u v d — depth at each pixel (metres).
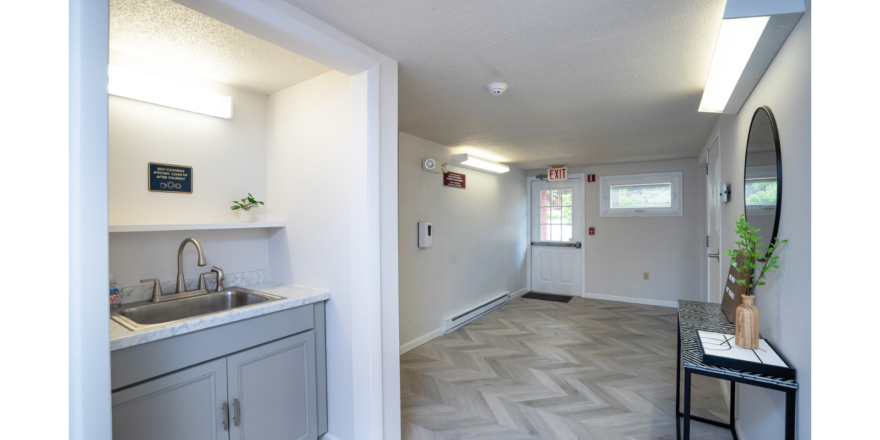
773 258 1.47
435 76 2.16
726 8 1.20
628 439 2.19
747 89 1.83
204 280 2.18
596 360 3.37
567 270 6.12
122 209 1.92
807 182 1.16
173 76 2.08
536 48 1.81
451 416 2.46
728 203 2.59
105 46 1.03
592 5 1.44
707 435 2.21
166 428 1.51
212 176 2.26
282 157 2.41
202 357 1.62
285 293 2.11
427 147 3.97
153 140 2.02
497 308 5.27
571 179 6.05
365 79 1.82
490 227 5.29
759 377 1.31
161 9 1.50
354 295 1.92
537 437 2.22
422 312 3.92
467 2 1.43
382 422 1.92
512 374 3.11
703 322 1.94
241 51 1.88
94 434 1.03
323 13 1.52
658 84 2.27
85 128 1.00
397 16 1.54
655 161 5.34
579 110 2.79
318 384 2.10
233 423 1.73
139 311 1.85
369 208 1.84
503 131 3.49
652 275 5.42
